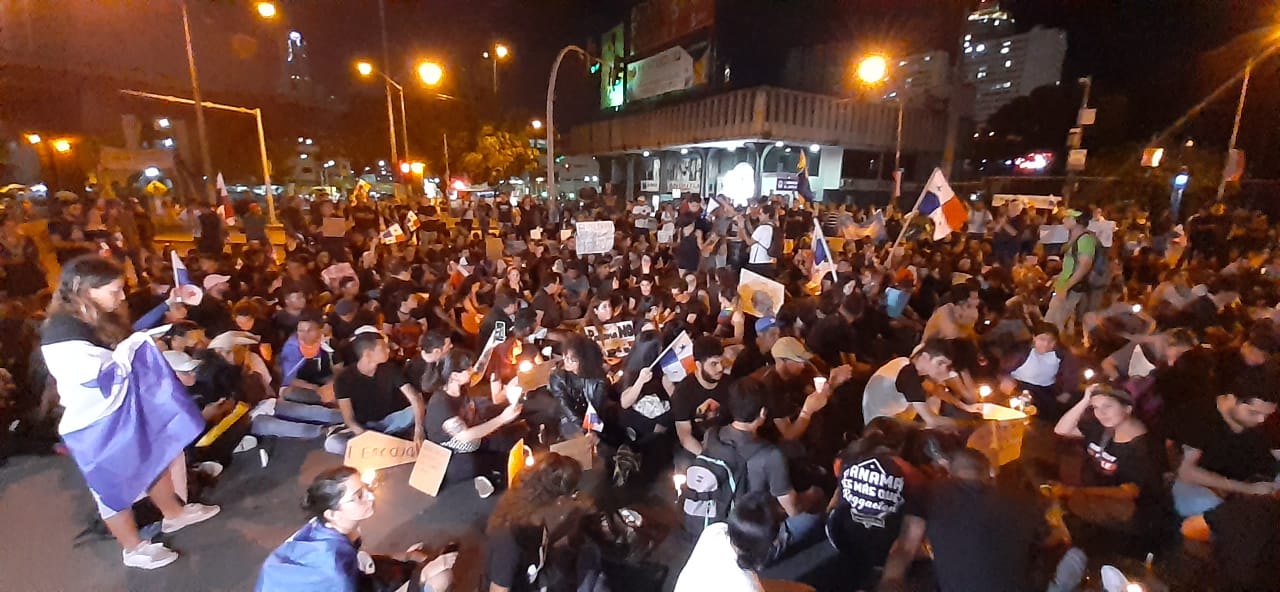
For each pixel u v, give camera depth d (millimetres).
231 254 15258
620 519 4453
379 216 18750
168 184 43000
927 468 4297
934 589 3820
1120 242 14977
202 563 4238
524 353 6422
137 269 13609
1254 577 3947
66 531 4586
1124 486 4578
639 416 5645
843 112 31703
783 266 12781
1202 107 29828
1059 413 6340
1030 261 12844
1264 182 23594
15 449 5738
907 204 34812
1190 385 5336
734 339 7656
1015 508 3170
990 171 41375
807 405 5109
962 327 8148
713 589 2885
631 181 45625
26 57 38969
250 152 46438
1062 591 3543
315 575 3076
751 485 4102
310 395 6375
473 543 4477
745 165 31016
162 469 4199
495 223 20656
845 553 4066
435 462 5074
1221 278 9633
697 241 13852
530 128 43844
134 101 43156
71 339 3805
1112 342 7570
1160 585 3480
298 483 5277
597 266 11336
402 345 7641
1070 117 37406
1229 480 4301
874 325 8711
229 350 5809
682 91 39219
